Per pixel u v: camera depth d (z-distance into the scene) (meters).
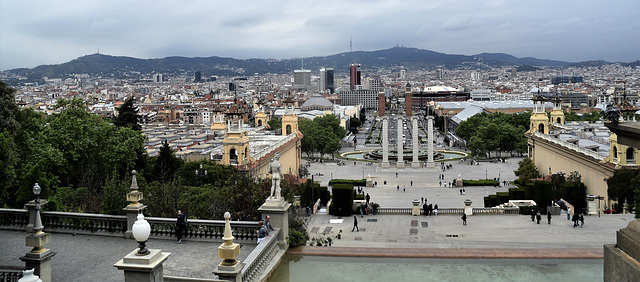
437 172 175.25
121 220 45.03
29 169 68.12
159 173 92.69
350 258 46.66
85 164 93.62
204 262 38.72
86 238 44.62
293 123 160.25
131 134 102.62
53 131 89.75
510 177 160.00
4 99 72.69
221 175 93.38
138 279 27.33
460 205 111.25
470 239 67.25
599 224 75.12
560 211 86.75
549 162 137.75
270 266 40.62
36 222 31.64
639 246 15.30
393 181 157.12
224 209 56.78
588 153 107.44
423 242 66.00
